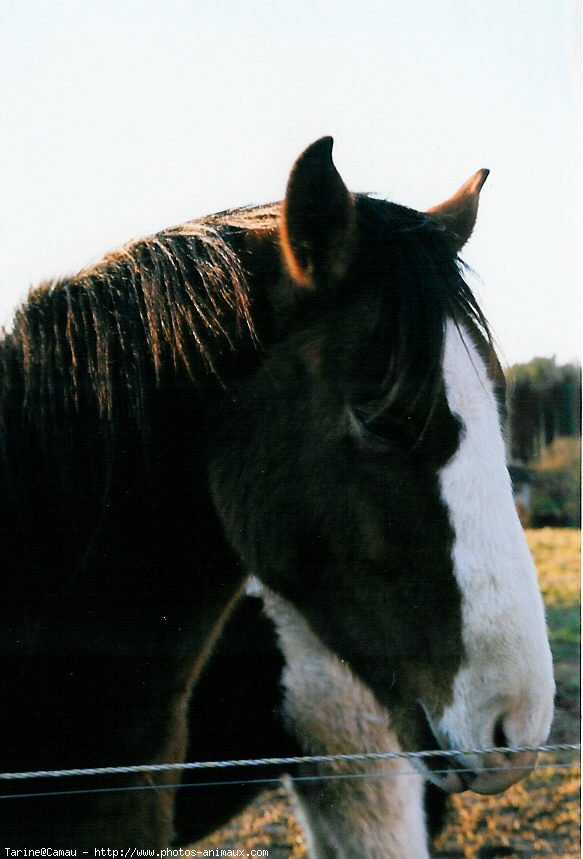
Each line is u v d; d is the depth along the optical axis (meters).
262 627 2.40
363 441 1.78
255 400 1.83
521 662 1.77
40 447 1.82
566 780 3.05
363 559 1.81
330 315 1.79
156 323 1.82
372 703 2.42
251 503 1.85
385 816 2.47
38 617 1.84
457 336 1.78
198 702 2.39
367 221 1.82
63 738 1.85
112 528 1.85
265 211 1.94
